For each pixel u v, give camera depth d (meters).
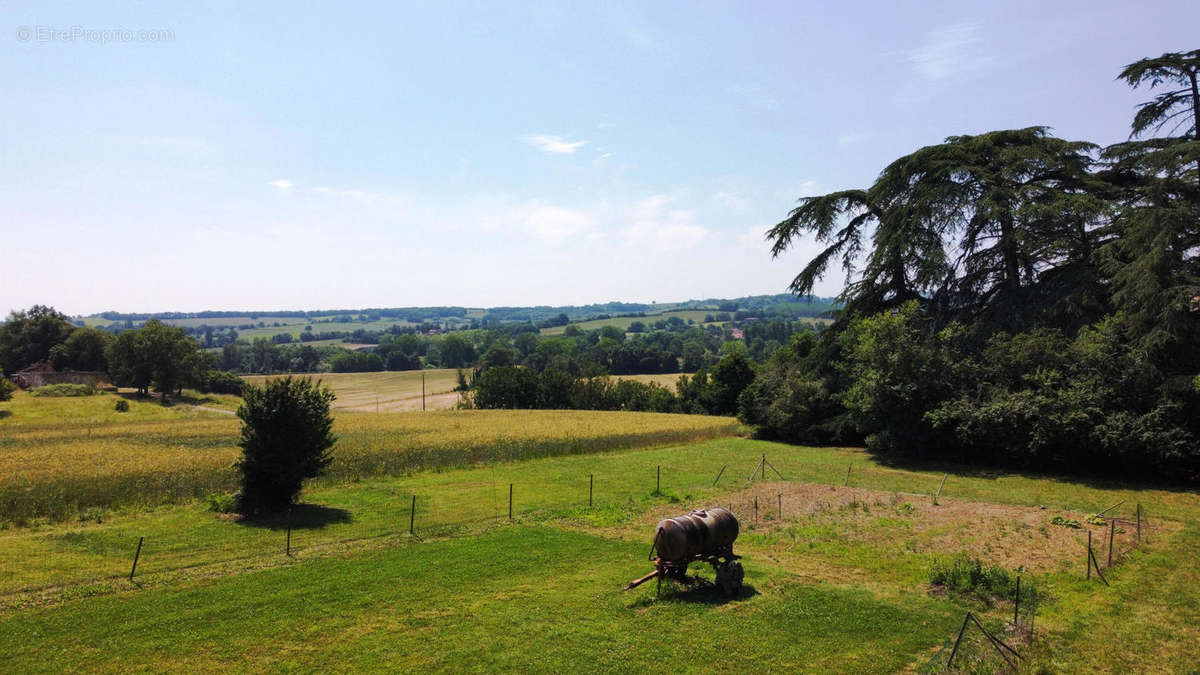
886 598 15.54
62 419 66.75
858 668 11.93
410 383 140.88
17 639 12.64
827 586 16.38
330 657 12.12
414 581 16.45
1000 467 37.00
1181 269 31.45
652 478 33.16
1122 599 15.62
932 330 42.97
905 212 41.72
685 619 14.05
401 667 11.75
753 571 17.58
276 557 18.55
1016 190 38.91
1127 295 32.44
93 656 12.02
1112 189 38.19
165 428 55.81
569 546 20.03
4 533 20.47
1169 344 31.36
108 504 24.27
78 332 112.81
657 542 15.70
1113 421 31.20
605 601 15.11
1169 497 28.77
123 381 98.94
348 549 19.50
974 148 41.28
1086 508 26.72
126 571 16.92
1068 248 37.34
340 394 122.19
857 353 40.84
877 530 22.02
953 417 36.44
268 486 24.06
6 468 29.86
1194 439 30.45
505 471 34.69
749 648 12.65
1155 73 36.94
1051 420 32.78
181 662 11.85
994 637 12.74
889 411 39.69
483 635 13.13
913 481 33.28
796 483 31.77
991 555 19.17
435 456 35.81
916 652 12.63
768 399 51.84
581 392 91.88
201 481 27.28
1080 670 12.08
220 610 14.32
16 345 112.06
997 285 43.09
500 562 18.19
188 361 100.94
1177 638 13.45
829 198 48.00
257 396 23.94
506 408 89.31
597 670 11.67
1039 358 35.41
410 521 23.08
